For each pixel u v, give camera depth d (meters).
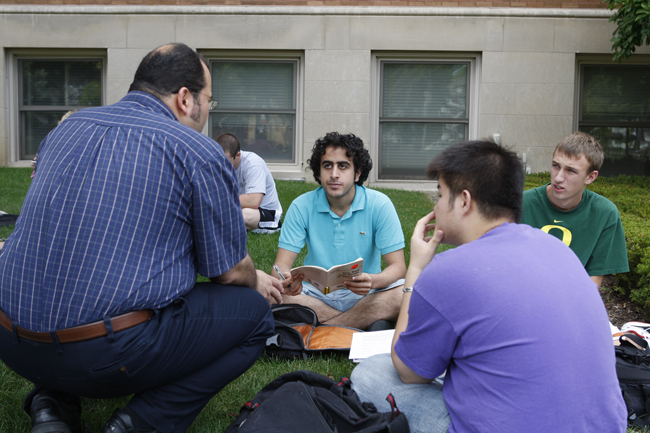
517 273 1.57
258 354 2.11
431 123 11.85
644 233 4.15
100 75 11.88
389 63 11.77
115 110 1.88
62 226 1.67
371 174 11.89
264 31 11.38
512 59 11.31
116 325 1.66
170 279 1.76
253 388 2.50
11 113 11.90
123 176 1.71
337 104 11.48
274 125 11.96
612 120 11.79
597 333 1.56
